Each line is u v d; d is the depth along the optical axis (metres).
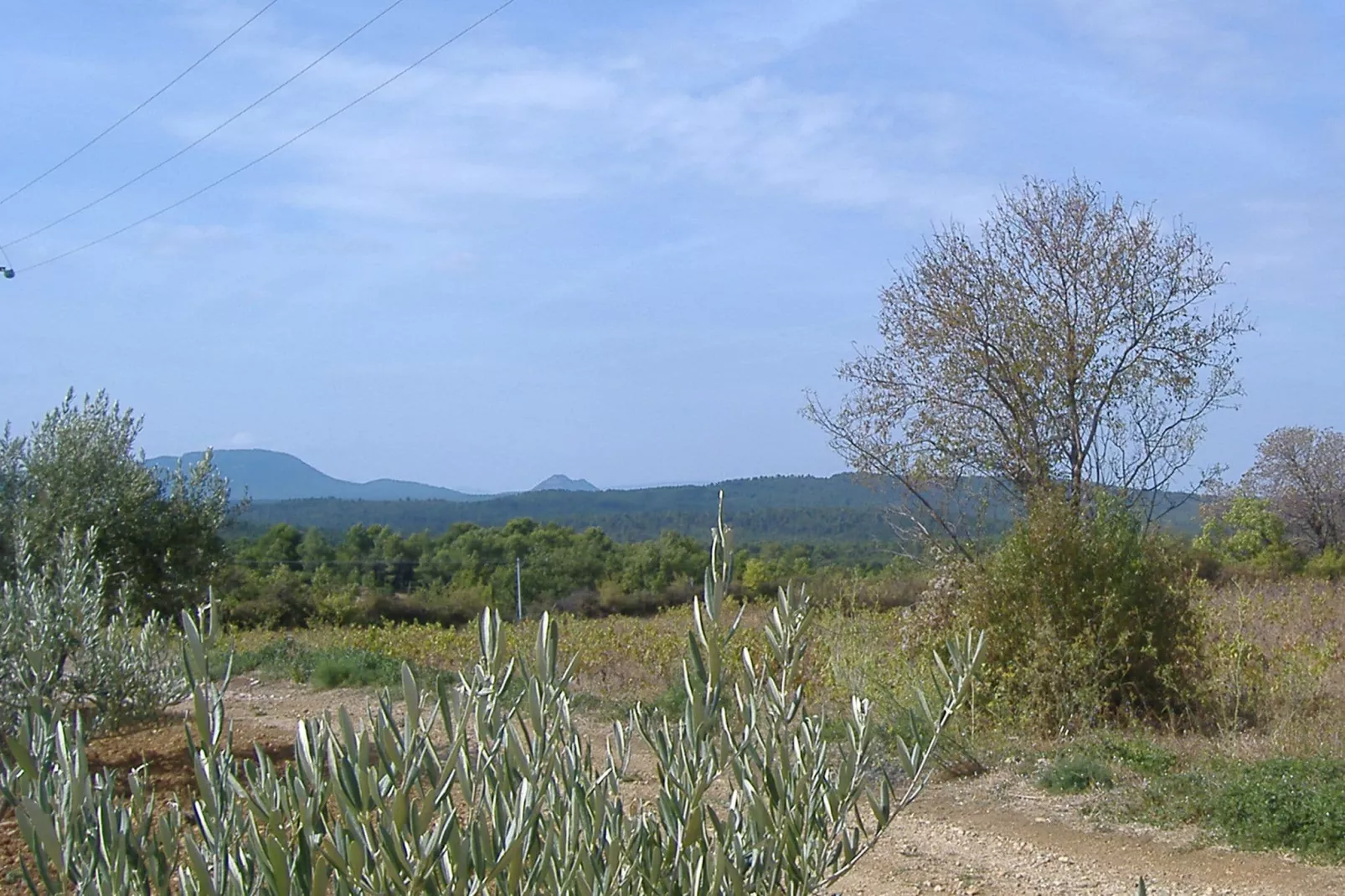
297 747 2.40
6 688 7.87
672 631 18.72
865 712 3.13
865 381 16.39
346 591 30.95
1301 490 34.34
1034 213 15.90
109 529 11.16
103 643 8.57
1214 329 15.41
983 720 10.23
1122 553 10.87
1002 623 10.96
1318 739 9.08
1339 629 14.60
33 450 11.20
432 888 2.29
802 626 3.01
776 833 2.71
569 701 2.78
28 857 5.69
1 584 9.98
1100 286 15.59
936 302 15.98
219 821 2.41
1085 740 9.62
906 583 18.66
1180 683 10.61
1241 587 16.88
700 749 2.70
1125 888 6.49
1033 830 7.68
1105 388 15.41
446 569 35.84
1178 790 8.05
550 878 2.49
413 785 2.38
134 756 9.33
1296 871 6.65
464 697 2.60
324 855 2.21
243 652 19.42
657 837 2.67
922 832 7.66
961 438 15.66
